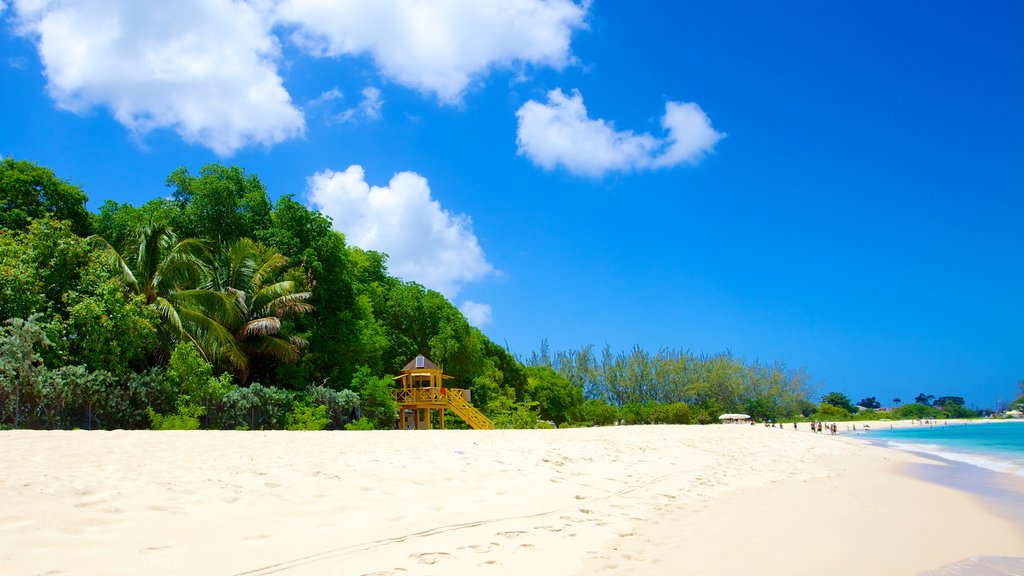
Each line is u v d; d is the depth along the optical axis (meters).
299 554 6.05
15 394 17.22
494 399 47.53
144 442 11.60
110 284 22.08
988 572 7.20
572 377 107.00
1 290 20.39
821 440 37.97
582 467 13.08
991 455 29.28
